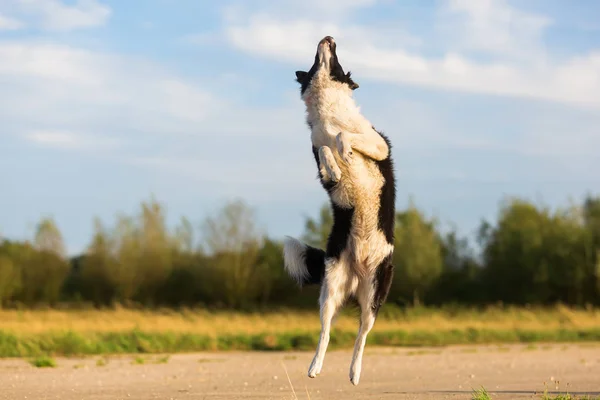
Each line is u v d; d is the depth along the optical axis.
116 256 51.62
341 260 8.50
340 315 8.82
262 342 24.81
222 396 11.43
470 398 10.87
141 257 51.88
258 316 37.31
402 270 50.28
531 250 49.41
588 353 22.33
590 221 49.91
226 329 28.47
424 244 50.12
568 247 48.75
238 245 51.53
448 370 16.81
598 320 35.84
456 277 52.25
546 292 49.16
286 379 14.68
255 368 17.36
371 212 8.42
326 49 8.94
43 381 13.89
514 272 50.34
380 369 17.11
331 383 13.83
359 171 8.35
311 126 8.92
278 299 52.78
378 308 8.54
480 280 52.12
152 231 52.19
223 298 51.53
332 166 8.20
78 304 50.53
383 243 8.47
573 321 35.22
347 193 8.38
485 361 19.45
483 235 52.09
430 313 40.03
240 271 50.97
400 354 22.20
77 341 21.92
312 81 8.90
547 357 20.77
